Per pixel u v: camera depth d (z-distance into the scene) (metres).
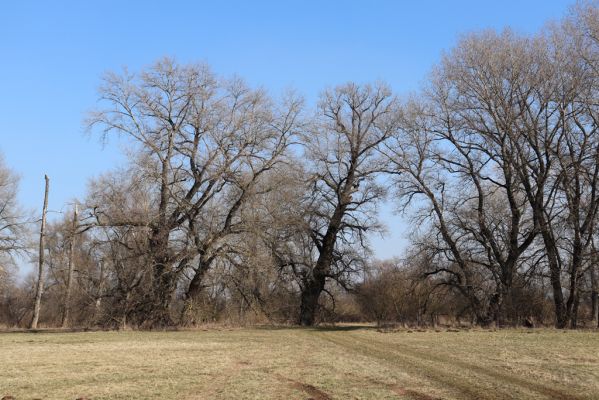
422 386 14.72
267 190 40.19
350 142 46.44
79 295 39.19
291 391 14.12
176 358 20.64
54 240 48.31
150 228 36.53
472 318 43.91
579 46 36.00
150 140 37.91
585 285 40.75
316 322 46.47
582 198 39.75
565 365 18.39
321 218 46.69
